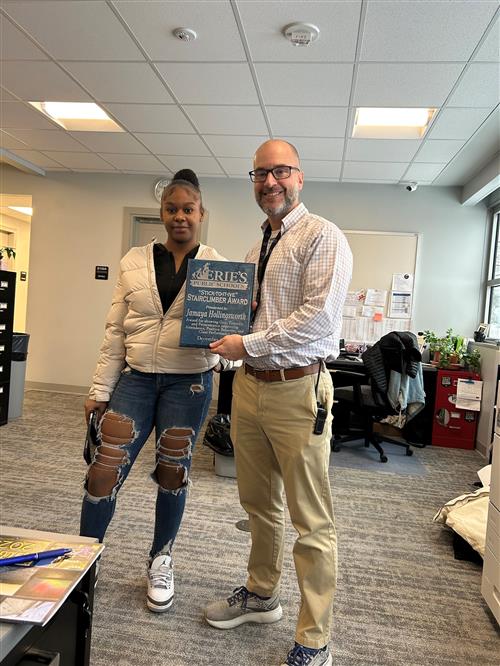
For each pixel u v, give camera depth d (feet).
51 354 17.53
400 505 9.02
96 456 5.08
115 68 9.43
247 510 5.05
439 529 7.98
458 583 6.31
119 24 7.95
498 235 15.21
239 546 6.93
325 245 4.20
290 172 4.49
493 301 15.07
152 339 5.12
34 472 9.50
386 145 12.49
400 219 15.90
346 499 9.20
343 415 14.33
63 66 9.48
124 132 12.89
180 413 5.22
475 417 13.41
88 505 5.09
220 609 5.12
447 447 13.57
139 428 5.21
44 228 17.42
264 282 4.57
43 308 17.53
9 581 2.57
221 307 4.50
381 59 8.50
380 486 10.06
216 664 4.55
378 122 11.74
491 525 5.47
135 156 14.92
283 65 8.89
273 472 4.91
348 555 6.93
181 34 8.06
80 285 17.33
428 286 15.80
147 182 16.92
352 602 5.75
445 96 9.75
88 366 17.37
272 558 5.07
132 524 7.41
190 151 14.08
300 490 4.34
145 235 17.35
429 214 15.79
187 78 9.62
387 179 15.38
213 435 10.00
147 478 9.50
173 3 7.30
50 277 17.47
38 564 2.76
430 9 7.10
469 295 15.64
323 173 15.17
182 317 4.66
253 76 9.37
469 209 15.62
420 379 11.78
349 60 8.59
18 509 7.78
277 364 4.29
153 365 5.12
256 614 5.13
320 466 4.35
